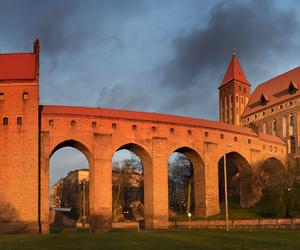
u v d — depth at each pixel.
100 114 74.88
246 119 133.38
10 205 64.94
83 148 73.94
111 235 47.97
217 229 58.06
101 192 71.81
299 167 101.06
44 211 67.06
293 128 114.12
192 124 83.75
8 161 66.06
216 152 86.25
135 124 77.38
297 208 72.62
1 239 48.03
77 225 100.75
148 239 42.12
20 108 67.69
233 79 137.00
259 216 77.38
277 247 33.53
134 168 122.06
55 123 71.19
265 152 99.31
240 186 95.12
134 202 134.62
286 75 125.88
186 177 109.81
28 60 72.56
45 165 68.75
